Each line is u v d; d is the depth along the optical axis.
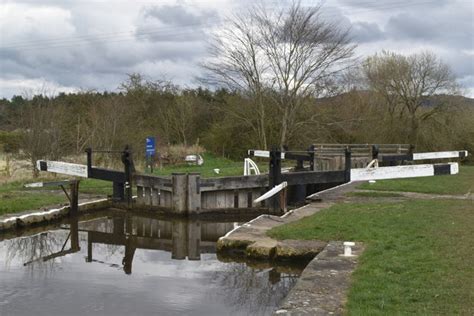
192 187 14.96
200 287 8.07
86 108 30.88
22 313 6.73
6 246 11.30
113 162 24.34
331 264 7.62
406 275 6.79
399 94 37.62
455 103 36.75
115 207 16.11
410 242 8.69
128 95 38.59
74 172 15.90
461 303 5.64
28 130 21.52
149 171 23.52
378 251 8.14
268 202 15.16
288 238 9.72
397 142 36.97
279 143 32.94
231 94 35.28
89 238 12.35
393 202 13.62
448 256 7.56
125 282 8.31
